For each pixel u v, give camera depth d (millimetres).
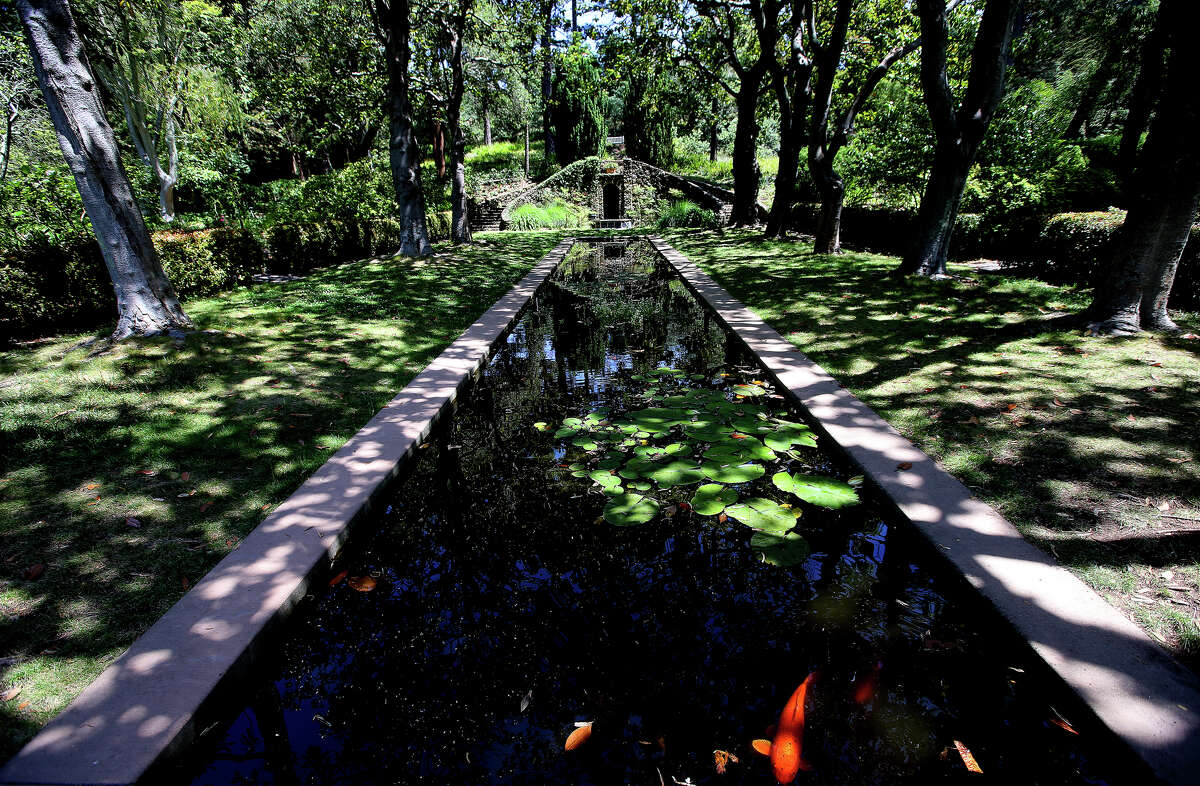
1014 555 1980
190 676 1593
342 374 4305
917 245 7141
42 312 5664
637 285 8820
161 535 2318
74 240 6129
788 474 2670
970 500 2328
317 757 1532
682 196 23250
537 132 35219
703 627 1966
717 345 5285
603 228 21562
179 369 4242
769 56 11453
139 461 2951
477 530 2584
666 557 2355
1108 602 1760
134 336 4723
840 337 4828
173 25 14172
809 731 1535
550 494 2857
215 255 8094
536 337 5859
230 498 2605
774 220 13164
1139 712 1391
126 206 4645
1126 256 4219
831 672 1745
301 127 21062
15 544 2254
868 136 12484
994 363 3916
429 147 23438
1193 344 3988
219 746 1574
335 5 14547
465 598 2156
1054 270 6902
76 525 2387
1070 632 1640
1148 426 2865
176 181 15562
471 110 26969
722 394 3877
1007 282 6465
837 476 2771
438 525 2631
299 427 3365
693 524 2574
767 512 2438
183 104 15711
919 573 2162
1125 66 15406
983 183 9844
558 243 15172
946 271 7250
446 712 1676
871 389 3629
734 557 2342
